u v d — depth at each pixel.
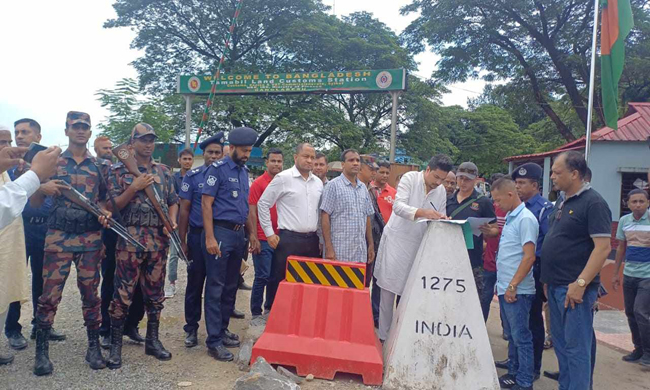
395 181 11.67
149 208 4.11
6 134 3.99
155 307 4.30
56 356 4.20
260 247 5.32
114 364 3.98
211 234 4.27
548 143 25.78
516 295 4.00
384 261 4.75
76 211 3.78
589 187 3.55
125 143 4.07
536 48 19.44
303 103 21.67
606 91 7.72
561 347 3.73
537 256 4.30
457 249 3.98
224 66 21.91
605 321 6.48
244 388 3.38
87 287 3.90
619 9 7.66
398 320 4.14
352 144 21.45
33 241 4.49
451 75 20.22
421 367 3.84
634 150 11.22
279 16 21.92
